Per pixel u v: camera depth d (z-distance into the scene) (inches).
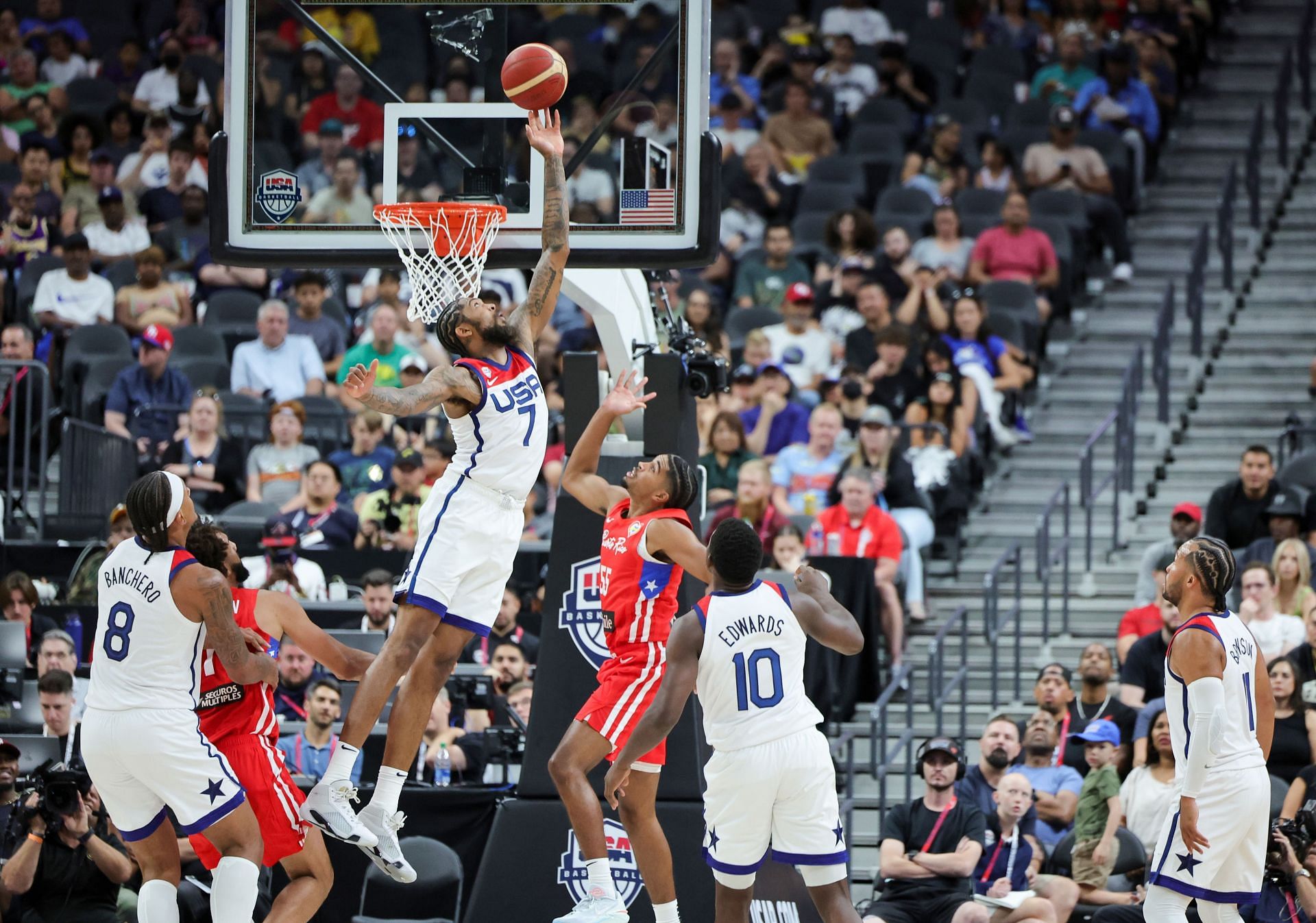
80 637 718.5
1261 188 1123.9
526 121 493.4
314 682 625.0
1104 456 903.1
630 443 535.5
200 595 417.1
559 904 511.2
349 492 826.2
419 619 411.5
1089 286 1051.3
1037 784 626.5
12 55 1187.3
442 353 922.1
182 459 836.6
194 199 1042.1
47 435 872.3
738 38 1222.9
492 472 415.2
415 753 417.4
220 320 983.0
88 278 959.6
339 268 493.0
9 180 1101.7
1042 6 1268.5
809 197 1062.4
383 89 497.4
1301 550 709.9
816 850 437.7
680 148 480.4
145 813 428.8
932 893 578.9
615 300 519.2
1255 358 973.8
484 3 499.8
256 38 496.4
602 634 523.5
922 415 848.3
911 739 684.1
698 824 509.0
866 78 1177.4
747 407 847.1
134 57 1230.3
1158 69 1183.6
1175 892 467.5
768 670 436.8
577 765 457.4
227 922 416.8
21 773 605.6
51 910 544.4
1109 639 780.6
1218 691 458.6
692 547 452.4
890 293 942.4
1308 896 529.7
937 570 830.5
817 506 789.2
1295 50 1251.8
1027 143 1115.9
